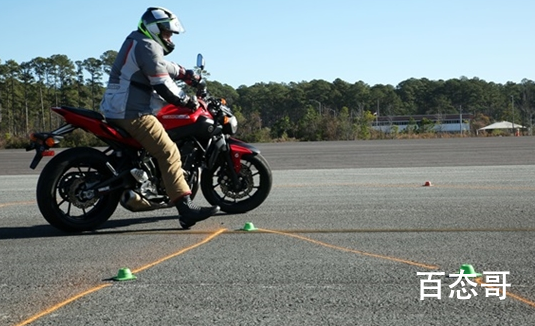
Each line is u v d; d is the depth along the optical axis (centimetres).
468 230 562
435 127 5369
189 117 614
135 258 473
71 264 459
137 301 361
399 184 957
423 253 472
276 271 424
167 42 593
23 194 938
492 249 484
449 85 11975
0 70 7831
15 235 587
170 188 587
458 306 344
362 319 325
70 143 3181
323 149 2409
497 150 2025
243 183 675
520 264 436
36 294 380
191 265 445
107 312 342
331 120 4612
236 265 442
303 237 541
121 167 595
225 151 658
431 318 325
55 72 7738
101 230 605
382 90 11781
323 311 338
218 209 595
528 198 764
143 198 596
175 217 675
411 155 1845
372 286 384
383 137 4572
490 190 853
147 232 587
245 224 591
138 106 582
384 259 454
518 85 11756
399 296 363
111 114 586
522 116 8550
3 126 7544
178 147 619
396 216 643
